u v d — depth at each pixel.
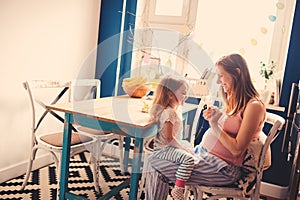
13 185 2.27
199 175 1.53
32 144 2.13
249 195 1.55
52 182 2.38
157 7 2.99
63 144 1.76
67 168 1.79
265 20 2.64
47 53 2.53
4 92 2.19
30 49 2.36
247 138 1.46
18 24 2.21
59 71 2.70
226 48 2.76
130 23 3.04
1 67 2.13
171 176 1.52
